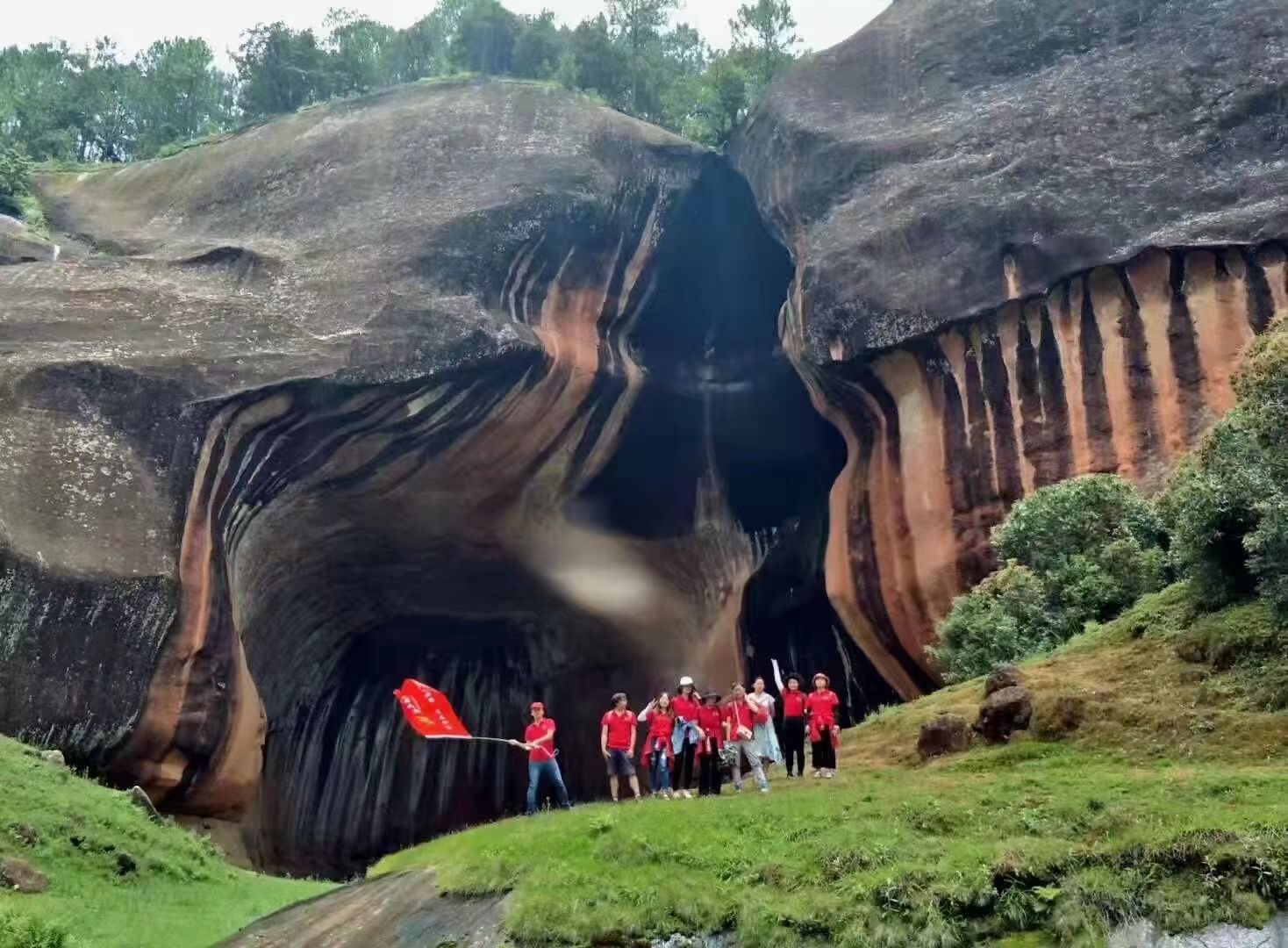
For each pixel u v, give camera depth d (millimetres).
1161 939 6805
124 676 16500
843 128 23688
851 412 21781
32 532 16438
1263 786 8102
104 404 18656
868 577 20703
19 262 24500
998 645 14289
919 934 7113
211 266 23062
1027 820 8117
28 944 8836
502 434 22375
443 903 8586
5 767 13391
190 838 14453
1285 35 20312
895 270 20516
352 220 24062
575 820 9383
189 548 18312
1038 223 19500
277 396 20047
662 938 7574
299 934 9133
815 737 11289
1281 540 10586
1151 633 11875
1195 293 18156
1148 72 21047
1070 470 18234
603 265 24641
